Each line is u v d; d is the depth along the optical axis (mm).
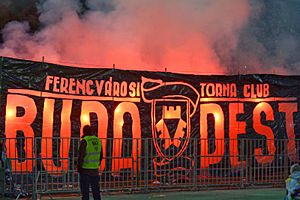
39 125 13797
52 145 13875
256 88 16281
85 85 14438
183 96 15539
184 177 14133
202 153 15523
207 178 14383
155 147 14773
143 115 15047
